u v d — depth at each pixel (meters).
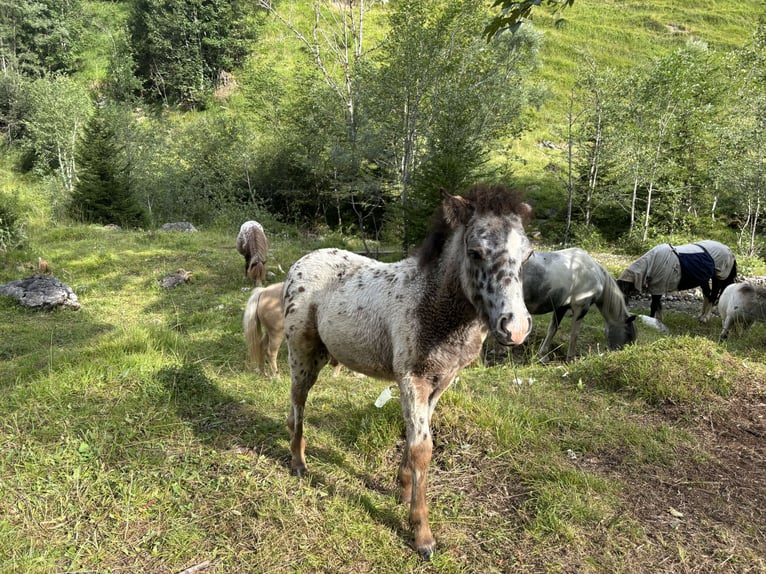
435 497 3.23
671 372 4.79
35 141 25.14
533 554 2.76
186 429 3.80
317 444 3.80
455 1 14.47
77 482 3.20
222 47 31.91
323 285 3.27
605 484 3.35
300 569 2.64
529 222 2.63
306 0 36.41
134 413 3.92
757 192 14.18
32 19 32.84
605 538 2.88
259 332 5.20
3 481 3.17
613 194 16.88
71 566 2.60
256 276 9.09
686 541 2.88
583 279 6.84
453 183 11.42
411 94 14.04
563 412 4.41
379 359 2.96
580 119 19.61
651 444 3.88
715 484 3.44
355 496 3.22
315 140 18.30
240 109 29.19
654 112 17.02
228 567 2.64
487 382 5.24
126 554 2.71
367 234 19.36
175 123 23.61
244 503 3.07
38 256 10.88
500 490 3.30
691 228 17.22
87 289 9.09
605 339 8.09
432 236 2.77
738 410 4.42
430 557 2.72
